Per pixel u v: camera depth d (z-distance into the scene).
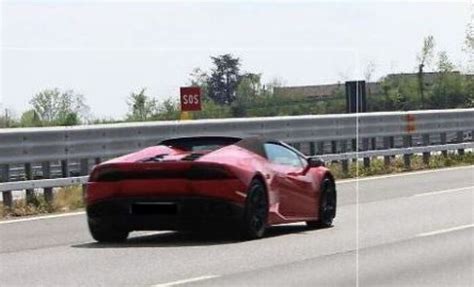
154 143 25.28
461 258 14.53
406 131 33.62
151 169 15.72
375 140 32.88
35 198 22.19
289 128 29.52
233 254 14.74
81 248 15.76
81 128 23.17
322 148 31.16
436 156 36.41
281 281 12.48
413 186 27.30
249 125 28.23
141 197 15.77
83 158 23.23
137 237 17.16
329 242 16.14
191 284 12.25
